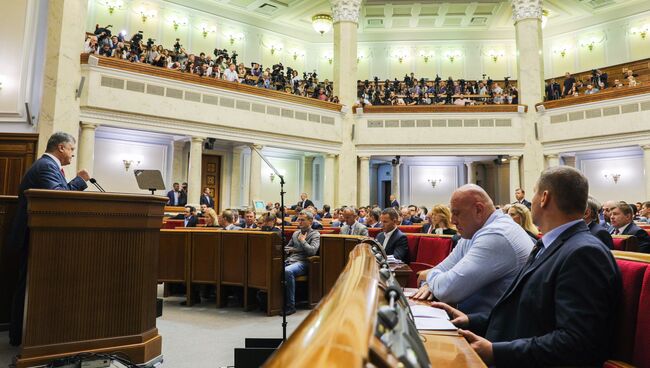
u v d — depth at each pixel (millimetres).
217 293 5324
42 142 8523
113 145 11820
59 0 8945
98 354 2543
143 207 2812
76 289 2566
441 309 1887
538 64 13594
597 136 12234
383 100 15016
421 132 13594
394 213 4621
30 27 7590
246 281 5148
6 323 3623
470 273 2072
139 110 10422
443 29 18781
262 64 18062
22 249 3174
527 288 1740
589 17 17578
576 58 17922
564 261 1617
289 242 5902
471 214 2340
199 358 3316
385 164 16984
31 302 2426
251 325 4410
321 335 624
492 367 1577
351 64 14195
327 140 13438
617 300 1562
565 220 1784
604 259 1565
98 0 14797
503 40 18953
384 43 19156
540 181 1855
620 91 11953
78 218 2576
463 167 15695
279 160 15211
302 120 13039
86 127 9742
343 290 946
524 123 13414
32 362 2381
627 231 4316
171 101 10945
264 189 14828
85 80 9703
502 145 13359
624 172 13070
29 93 7496
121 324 2709
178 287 6199
